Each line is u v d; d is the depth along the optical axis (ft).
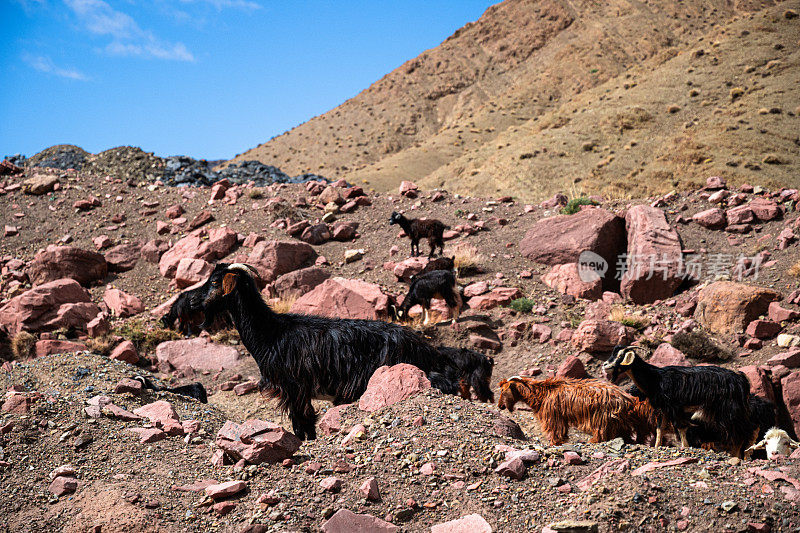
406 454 17.95
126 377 28.99
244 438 19.15
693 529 13.89
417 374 21.74
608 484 15.70
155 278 57.11
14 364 30.63
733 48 256.93
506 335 42.80
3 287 55.31
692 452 18.48
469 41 566.77
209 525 15.84
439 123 461.78
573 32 519.19
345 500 16.14
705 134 197.06
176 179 81.41
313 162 402.11
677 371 24.53
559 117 265.13
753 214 51.06
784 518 13.88
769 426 25.43
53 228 65.46
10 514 16.56
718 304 39.75
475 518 14.83
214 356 42.57
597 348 38.50
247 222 64.34
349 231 61.87
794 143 179.73
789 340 35.17
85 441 21.21
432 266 51.29
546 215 61.98
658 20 481.05
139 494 17.22
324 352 22.39
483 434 18.90
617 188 184.65
